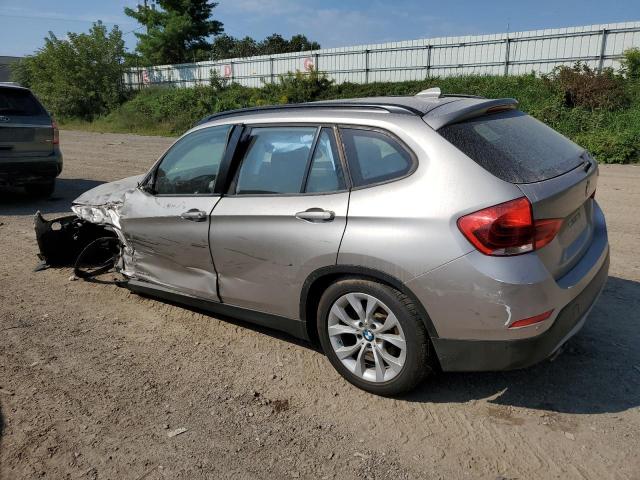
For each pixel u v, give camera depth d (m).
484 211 2.72
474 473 2.64
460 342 2.89
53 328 4.39
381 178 3.07
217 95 31.11
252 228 3.54
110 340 4.18
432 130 2.99
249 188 3.68
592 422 2.97
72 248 5.79
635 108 16.95
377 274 3.00
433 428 2.99
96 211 4.98
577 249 3.18
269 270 3.52
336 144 3.29
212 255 3.85
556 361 3.59
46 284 5.36
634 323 4.05
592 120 16.56
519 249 2.71
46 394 3.46
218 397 3.38
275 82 33.44
